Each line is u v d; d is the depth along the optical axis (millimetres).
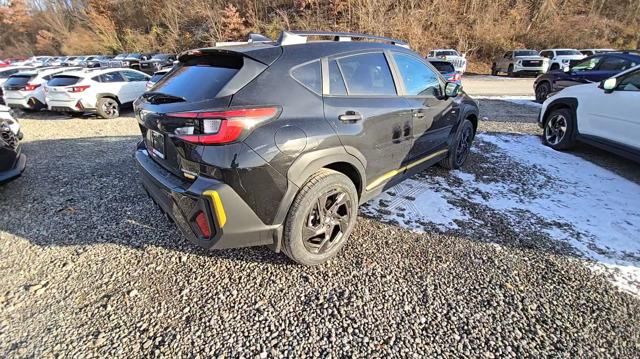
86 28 46938
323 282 2369
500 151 5344
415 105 3174
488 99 11250
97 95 9180
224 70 2209
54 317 2064
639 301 2217
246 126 1982
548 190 3891
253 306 2156
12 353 1822
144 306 2152
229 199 2012
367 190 2846
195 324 2020
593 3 31125
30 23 54656
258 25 30281
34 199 3668
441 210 3393
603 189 3922
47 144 6094
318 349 1859
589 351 1854
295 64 2299
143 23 40125
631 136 4238
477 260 2619
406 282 2373
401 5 28094
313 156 2248
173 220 2307
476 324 2025
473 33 27641
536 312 2119
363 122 2584
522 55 21312
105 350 1847
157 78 9812
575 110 5094
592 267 2549
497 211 3383
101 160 5055
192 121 1957
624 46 28453
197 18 34844
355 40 2863
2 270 2498
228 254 2676
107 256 2658
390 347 1870
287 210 2240
